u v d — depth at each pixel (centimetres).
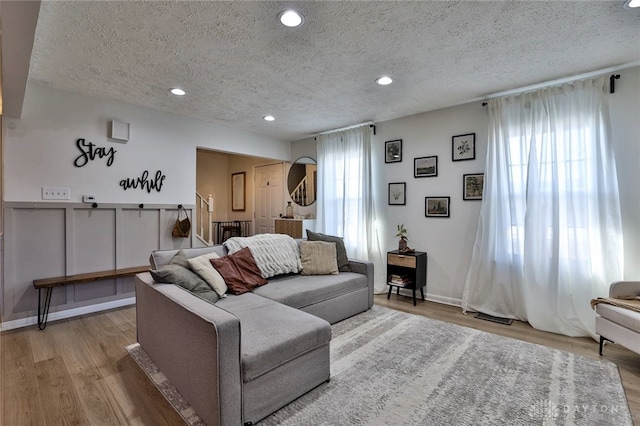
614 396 184
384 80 291
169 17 193
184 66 262
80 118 326
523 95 312
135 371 214
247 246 305
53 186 311
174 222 400
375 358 231
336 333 278
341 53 240
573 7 184
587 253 275
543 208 297
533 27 205
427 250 390
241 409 154
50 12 186
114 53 239
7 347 251
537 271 298
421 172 394
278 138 541
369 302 345
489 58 249
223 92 321
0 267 286
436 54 242
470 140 354
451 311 343
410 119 404
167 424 163
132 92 321
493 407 175
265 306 227
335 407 175
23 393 189
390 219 424
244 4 181
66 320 311
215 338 146
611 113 271
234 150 471
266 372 166
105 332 281
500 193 325
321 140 499
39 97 302
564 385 196
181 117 407
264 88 311
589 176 277
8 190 288
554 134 293
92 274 324
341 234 471
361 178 445
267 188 633
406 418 166
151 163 379
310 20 197
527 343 259
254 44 226
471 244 355
